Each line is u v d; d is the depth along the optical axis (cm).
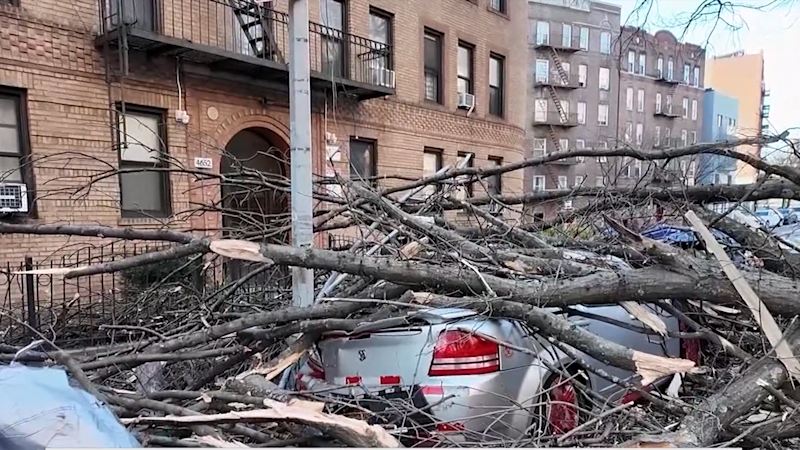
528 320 289
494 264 340
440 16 1320
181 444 218
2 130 696
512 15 1559
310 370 320
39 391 192
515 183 1562
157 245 655
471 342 285
